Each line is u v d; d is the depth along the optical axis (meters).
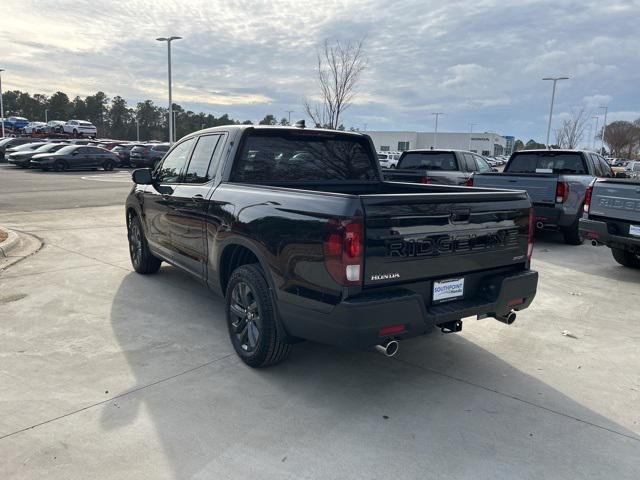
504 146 104.44
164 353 4.23
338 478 2.72
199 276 4.85
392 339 3.32
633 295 6.39
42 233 9.66
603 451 3.03
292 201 3.53
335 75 20.97
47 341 4.42
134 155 34.84
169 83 36.06
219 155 4.67
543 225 9.50
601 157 11.39
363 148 5.38
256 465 2.81
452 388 3.79
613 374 4.11
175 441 3.01
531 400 3.64
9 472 2.70
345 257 3.12
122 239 9.18
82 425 3.14
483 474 2.78
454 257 3.59
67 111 114.69
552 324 5.27
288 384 3.77
